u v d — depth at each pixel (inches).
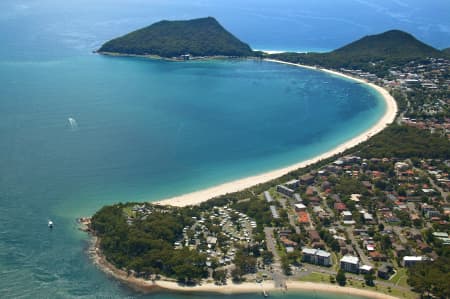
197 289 7573.8
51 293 7372.1
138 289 7544.3
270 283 7716.5
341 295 7500.0
